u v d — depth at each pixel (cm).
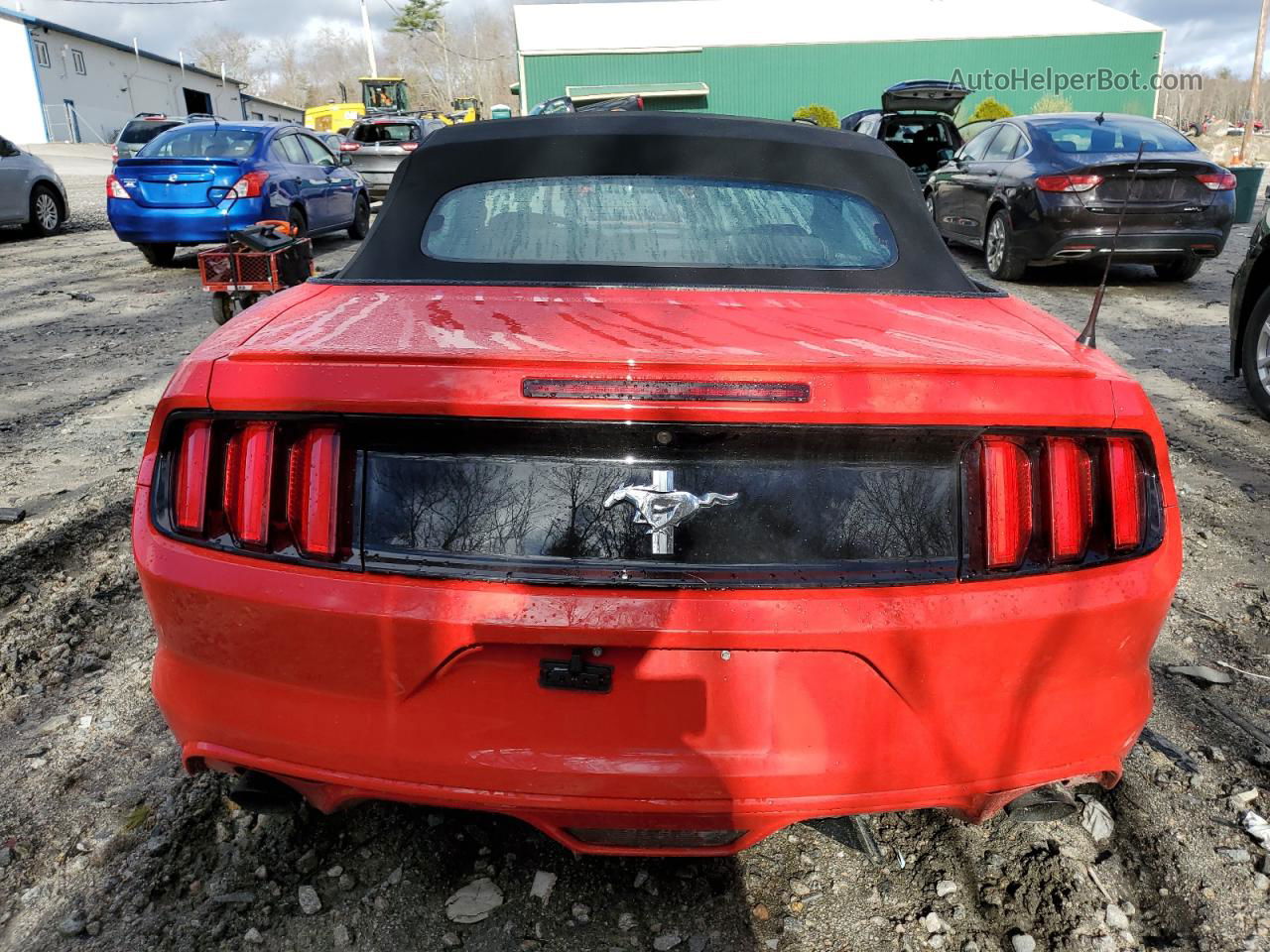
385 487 163
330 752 169
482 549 162
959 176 1089
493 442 160
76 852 212
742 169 265
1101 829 222
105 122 5453
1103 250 895
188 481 169
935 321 212
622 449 160
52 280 1022
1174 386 604
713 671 162
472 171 260
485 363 160
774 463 161
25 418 537
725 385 156
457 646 160
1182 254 907
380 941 191
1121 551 171
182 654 176
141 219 1022
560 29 3712
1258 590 341
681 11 3841
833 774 167
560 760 165
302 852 212
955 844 218
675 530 160
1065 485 167
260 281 499
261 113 7738
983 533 165
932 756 169
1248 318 548
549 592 159
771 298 223
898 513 164
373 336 183
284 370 164
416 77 9412
